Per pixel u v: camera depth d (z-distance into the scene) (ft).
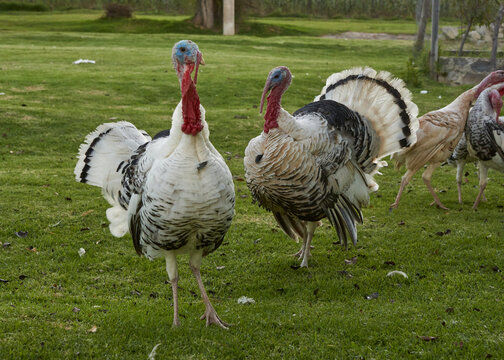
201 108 13.82
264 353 14.28
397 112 19.83
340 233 19.38
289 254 21.17
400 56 83.71
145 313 15.94
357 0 165.17
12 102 43.09
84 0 176.86
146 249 15.21
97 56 69.21
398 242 22.12
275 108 17.92
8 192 25.91
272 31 117.39
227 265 19.99
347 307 16.81
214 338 14.82
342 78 20.63
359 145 19.29
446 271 19.43
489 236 22.36
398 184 30.48
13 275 18.28
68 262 19.44
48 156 32.60
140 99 47.57
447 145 25.29
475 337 15.05
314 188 18.17
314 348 14.51
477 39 58.59
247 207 25.80
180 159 13.44
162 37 92.53
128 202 15.38
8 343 14.03
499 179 31.78
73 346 14.17
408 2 159.33
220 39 92.22
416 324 15.69
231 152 34.73
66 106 43.37
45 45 80.53
